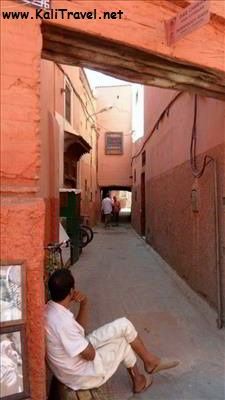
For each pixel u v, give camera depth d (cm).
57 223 710
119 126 2388
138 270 873
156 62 327
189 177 665
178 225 767
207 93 407
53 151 677
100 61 320
